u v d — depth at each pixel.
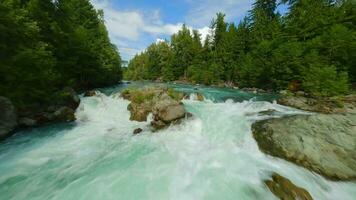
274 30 34.88
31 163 8.73
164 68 67.19
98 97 19.39
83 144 10.86
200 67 53.62
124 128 13.20
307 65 24.41
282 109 15.66
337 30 24.42
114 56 37.22
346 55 23.36
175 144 10.77
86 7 30.80
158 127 12.64
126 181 7.41
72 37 21.28
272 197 6.70
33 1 17.03
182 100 17.84
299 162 8.68
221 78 46.34
